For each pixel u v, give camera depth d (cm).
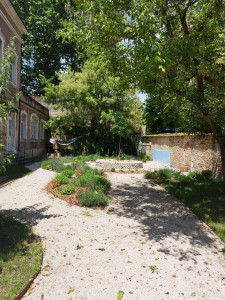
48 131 2259
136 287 297
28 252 358
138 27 493
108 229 480
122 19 568
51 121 1955
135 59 525
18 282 287
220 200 679
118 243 418
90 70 1830
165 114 852
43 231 454
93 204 631
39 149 2006
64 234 446
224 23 606
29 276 301
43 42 2416
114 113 1784
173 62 497
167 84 580
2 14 1092
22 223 482
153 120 848
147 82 557
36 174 1056
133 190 846
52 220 514
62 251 381
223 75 566
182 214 589
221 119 707
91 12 583
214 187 828
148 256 373
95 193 672
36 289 288
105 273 325
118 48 584
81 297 277
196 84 742
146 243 420
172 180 1008
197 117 778
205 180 979
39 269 324
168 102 747
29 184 850
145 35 485
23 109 1545
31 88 2598
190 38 541
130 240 431
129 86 702
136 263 352
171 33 611
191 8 642
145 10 477
